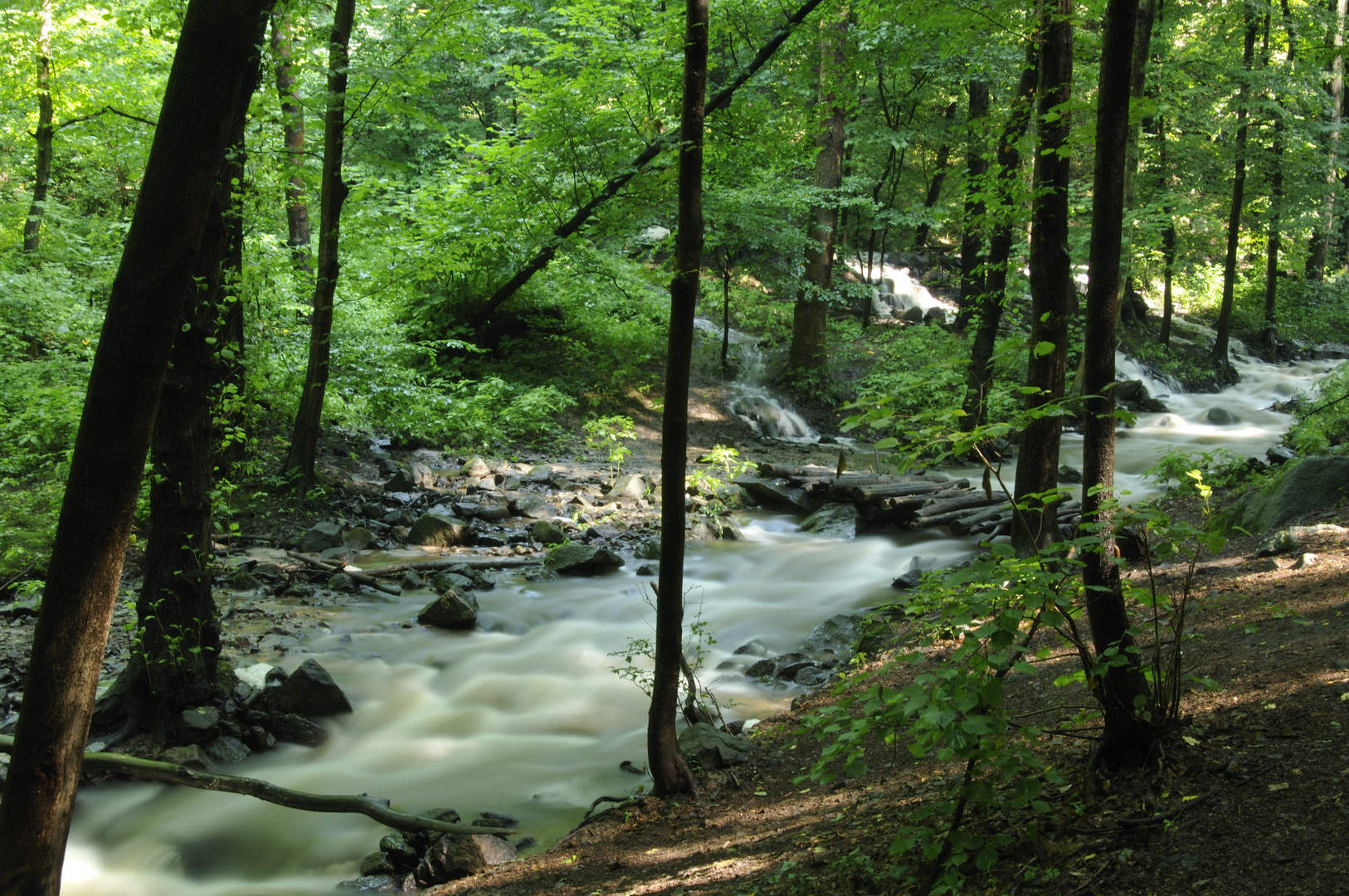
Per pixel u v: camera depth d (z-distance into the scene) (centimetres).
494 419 1684
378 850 511
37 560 884
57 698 281
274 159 1211
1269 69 2014
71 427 1138
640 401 1950
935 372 1201
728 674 772
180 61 272
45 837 284
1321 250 3341
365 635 836
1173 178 2489
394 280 1686
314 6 1182
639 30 1778
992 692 291
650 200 1567
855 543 1184
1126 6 355
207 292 665
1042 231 823
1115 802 335
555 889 425
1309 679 399
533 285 1941
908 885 331
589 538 1201
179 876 505
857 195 2320
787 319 2400
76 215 1934
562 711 706
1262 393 2520
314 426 1223
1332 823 288
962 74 1639
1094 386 362
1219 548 325
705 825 474
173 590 628
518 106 1664
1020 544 848
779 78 1538
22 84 1473
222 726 624
